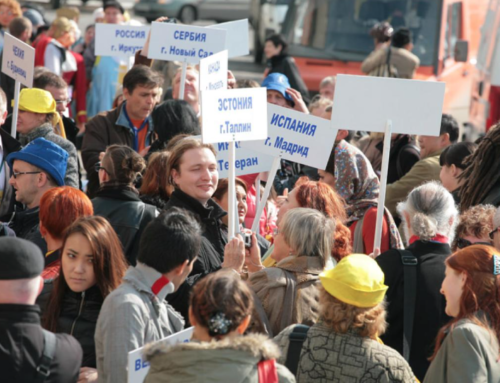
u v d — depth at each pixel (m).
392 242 8.32
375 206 8.49
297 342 5.33
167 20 11.69
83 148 10.83
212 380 4.38
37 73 11.48
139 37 13.56
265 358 4.54
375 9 21.30
